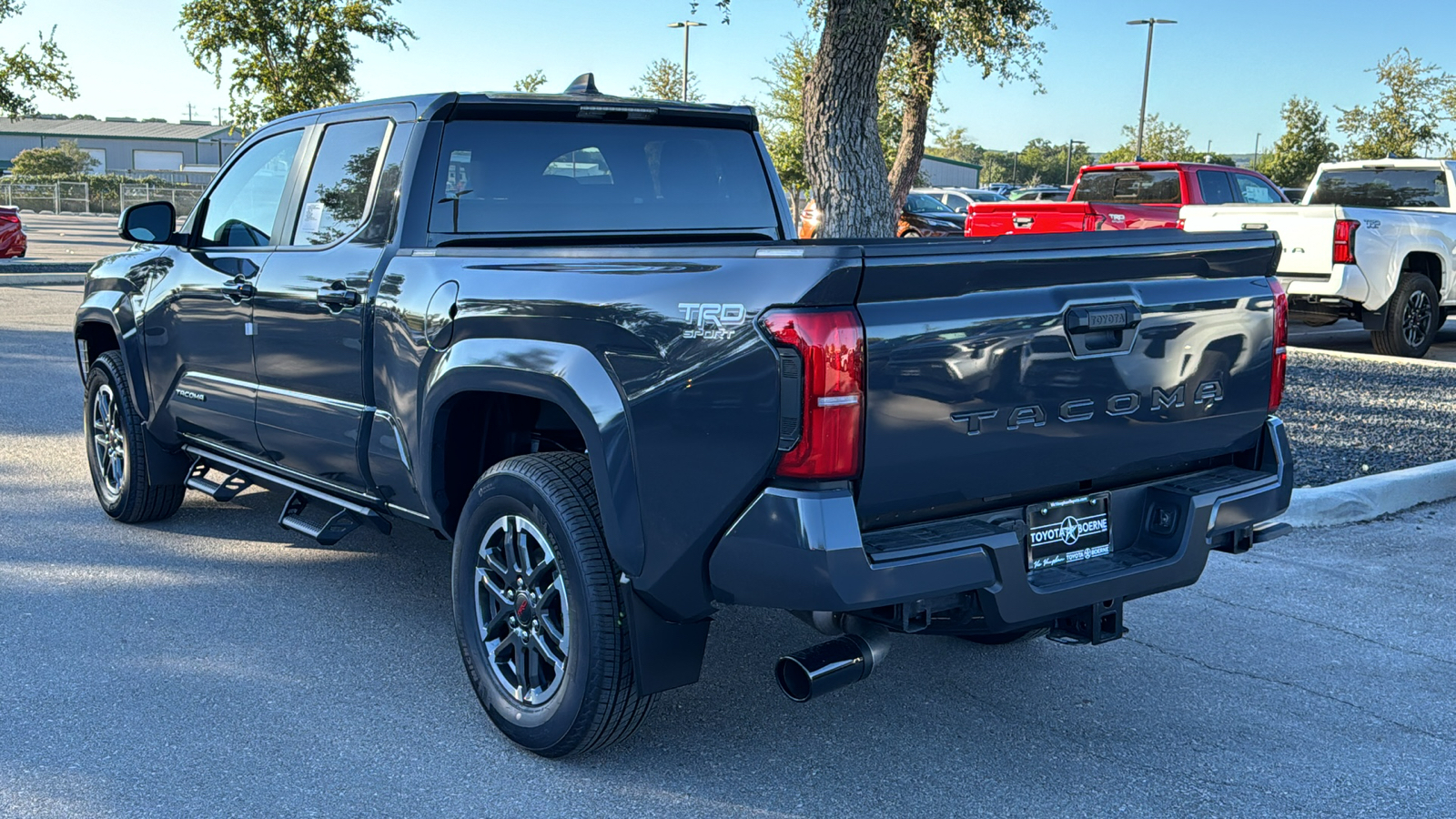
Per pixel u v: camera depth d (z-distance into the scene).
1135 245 3.18
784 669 2.99
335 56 24.81
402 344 3.80
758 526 2.80
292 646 4.26
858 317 2.70
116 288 5.62
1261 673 4.20
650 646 3.19
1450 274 12.83
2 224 20.56
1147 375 3.27
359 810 3.12
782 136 34.56
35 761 3.34
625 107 4.36
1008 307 2.95
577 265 3.23
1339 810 3.23
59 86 26.50
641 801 3.21
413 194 3.99
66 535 5.60
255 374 4.63
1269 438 3.66
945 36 16.31
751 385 2.77
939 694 3.97
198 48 24.25
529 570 3.44
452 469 3.83
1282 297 3.64
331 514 6.05
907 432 2.80
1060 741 3.63
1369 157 43.84
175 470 5.61
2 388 9.42
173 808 3.10
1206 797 3.29
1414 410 9.02
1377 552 5.71
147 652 4.18
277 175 4.76
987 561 2.91
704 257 2.93
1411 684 4.12
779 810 3.17
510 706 3.50
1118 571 3.21
